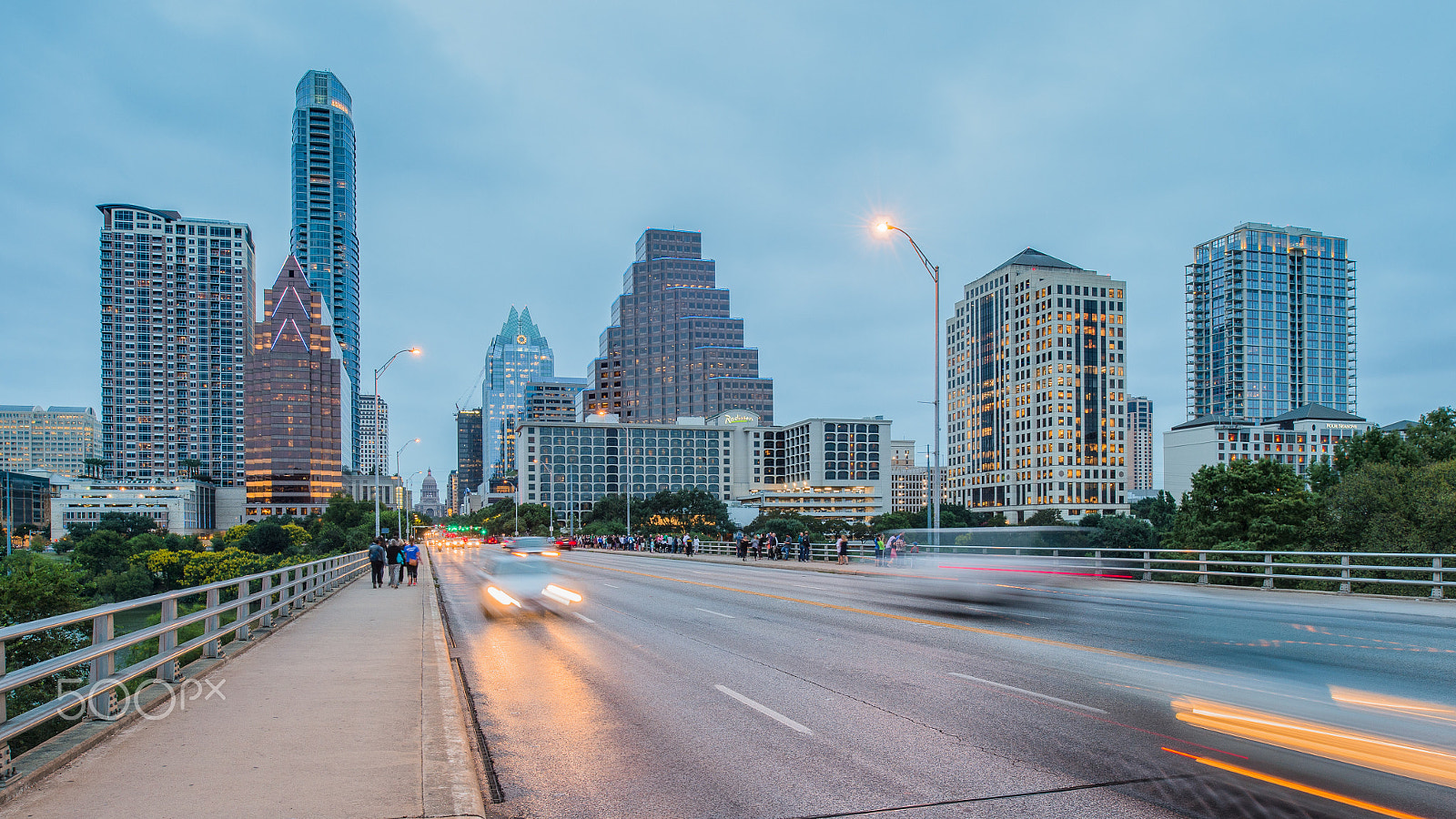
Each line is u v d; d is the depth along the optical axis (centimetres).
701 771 745
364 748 748
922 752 790
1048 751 786
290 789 632
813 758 777
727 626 1761
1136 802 648
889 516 15962
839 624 1761
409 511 16438
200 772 675
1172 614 1873
